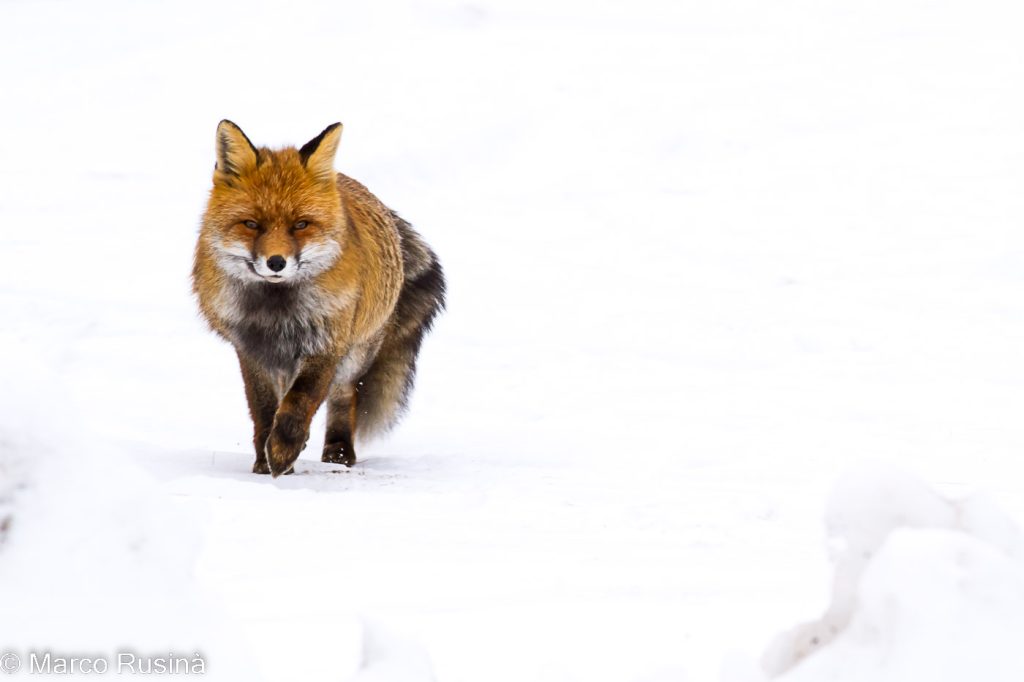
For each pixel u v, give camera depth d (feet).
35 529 26.11
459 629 50.31
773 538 76.69
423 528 75.31
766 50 564.30
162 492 27.43
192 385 179.93
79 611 25.71
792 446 137.08
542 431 152.15
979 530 29.14
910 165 372.17
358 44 575.79
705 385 183.62
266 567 62.03
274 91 514.27
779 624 51.42
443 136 446.19
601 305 248.73
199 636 26.37
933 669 25.62
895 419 159.74
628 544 72.59
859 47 549.95
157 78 529.45
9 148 426.51
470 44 579.89
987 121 420.77
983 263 267.18
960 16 598.34
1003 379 186.09
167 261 284.00
